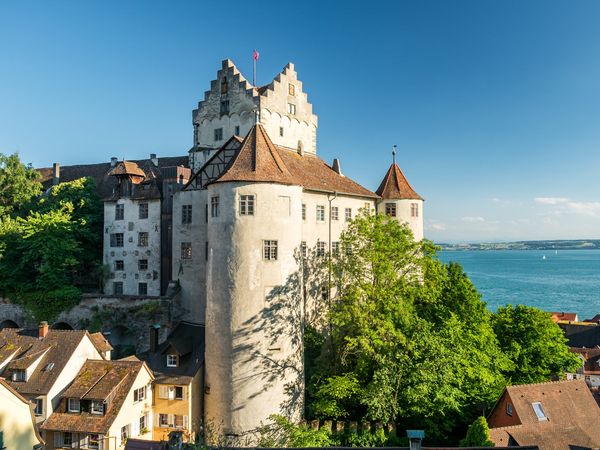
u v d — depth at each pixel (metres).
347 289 39.31
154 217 52.75
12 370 34.94
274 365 34.12
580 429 31.88
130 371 35.09
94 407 33.38
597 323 89.88
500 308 51.53
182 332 42.41
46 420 33.16
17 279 53.06
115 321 49.22
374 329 37.09
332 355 40.38
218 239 34.66
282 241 34.91
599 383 65.31
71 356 36.22
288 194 35.53
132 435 34.09
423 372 34.56
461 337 39.84
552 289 174.12
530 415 32.00
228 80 50.88
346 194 49.25
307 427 34.34
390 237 39.38
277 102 50.66
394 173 53.81
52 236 51.53
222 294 34.28
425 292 40.06
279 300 34.56
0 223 54.38
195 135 53.53
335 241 48.25
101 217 57.00
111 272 54.47
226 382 33.88
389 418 36.12
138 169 55.47
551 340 47.91
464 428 37.53
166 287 51.91
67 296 50.47
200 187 48.03
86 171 64.75
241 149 36.25
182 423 35.19
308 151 55.31
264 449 24.33
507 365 43.56
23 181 59.78
